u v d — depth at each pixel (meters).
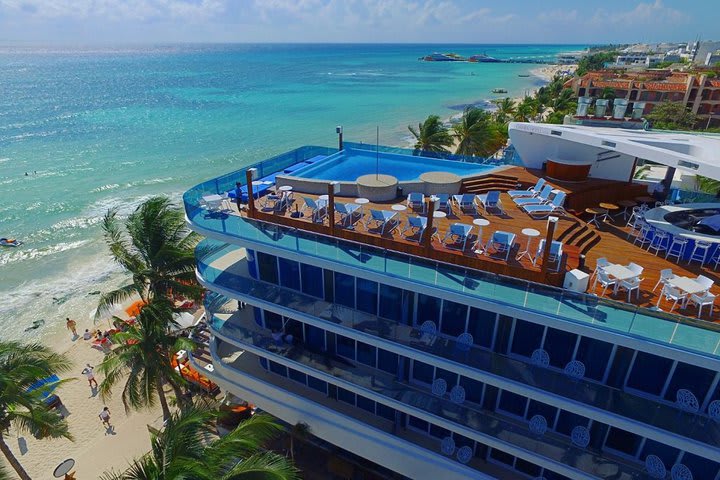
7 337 36.41
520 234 18.95
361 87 172.00
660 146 19.45
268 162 27.06
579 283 15.09
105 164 73.75
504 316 16.11
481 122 48.38
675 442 13.62
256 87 168.12
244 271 22.89
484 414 17.22
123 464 24.89
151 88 162.12
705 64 160.12
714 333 12.09
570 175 24.11
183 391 27.64
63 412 28.78
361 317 18.56
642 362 14.41
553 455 15.98
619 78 106.75
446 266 15.35
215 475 14.10
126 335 21.64
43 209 57.12
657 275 16.52
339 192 23.52
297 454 23.23
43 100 132.62
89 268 45.88
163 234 22.88
